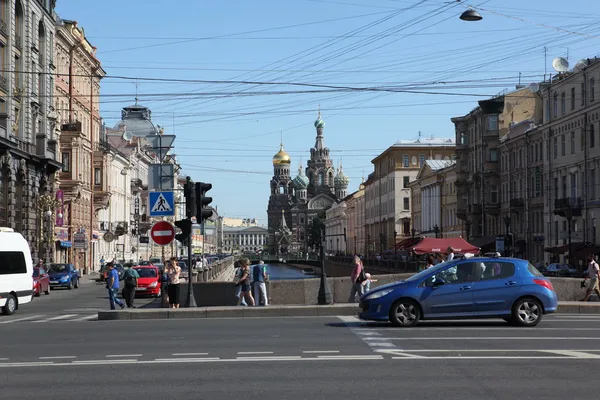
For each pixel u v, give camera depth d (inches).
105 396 504.4
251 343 780.6
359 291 1325.0
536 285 948.6
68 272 2416.3
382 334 860.0
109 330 968.9
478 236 3941.9
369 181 7347.4
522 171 3427.7
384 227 6565.0
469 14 1244.5
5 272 1379.2
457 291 943.7
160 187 1689.2
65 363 655.1
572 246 2696.9
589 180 2768.2
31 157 2593.5
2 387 540.7
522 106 3742.6
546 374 573.6
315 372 589.3
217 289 1471.5
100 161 3868.1
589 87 2770.7
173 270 1333.7
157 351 726.5
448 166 4690.0
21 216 2568.9
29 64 2630.4
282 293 1456.7
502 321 1024.9
